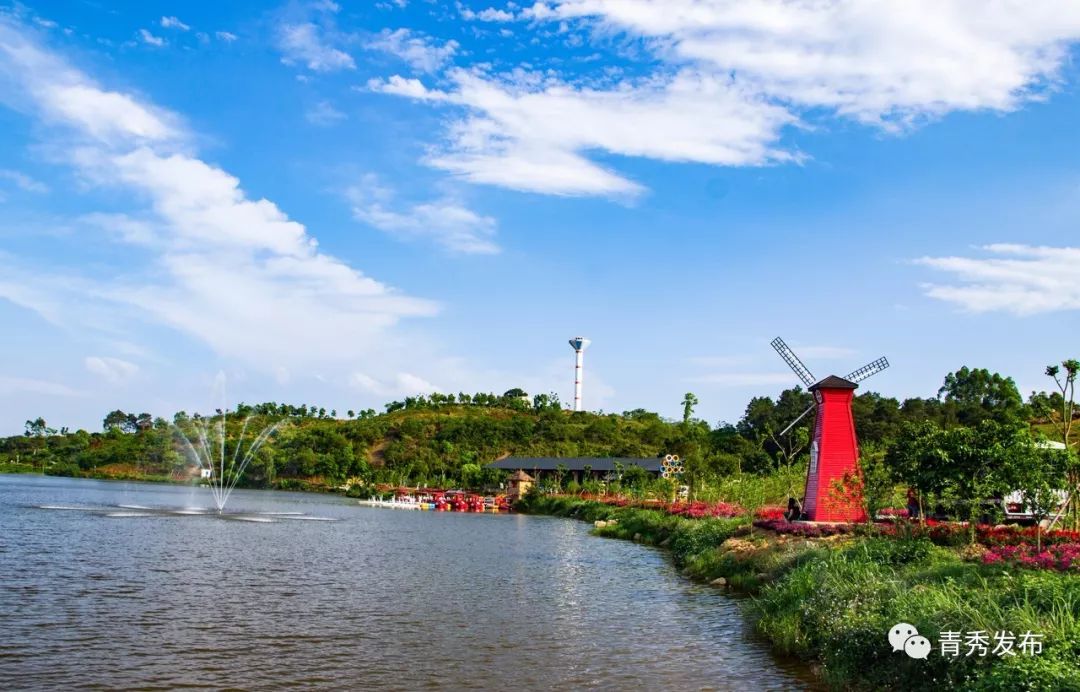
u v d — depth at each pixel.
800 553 36.94
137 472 181.62
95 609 31.34
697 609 35.22
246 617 31.06
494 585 41.81
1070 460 31.83
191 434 184.12
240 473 172.50
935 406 148.00
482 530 81.50
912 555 31.39
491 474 151.75
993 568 25.97
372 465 182.50
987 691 15.93
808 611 27.73
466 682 22.92
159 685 21.67
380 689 22.05
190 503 106.44
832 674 22.66
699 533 54.56
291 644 26.86
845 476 42.81
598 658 26.08
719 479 88.19
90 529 63.12
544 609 34.88
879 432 129.50
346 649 26.44
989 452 31.91
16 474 193.75
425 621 31.52
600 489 120.44
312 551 55.22
